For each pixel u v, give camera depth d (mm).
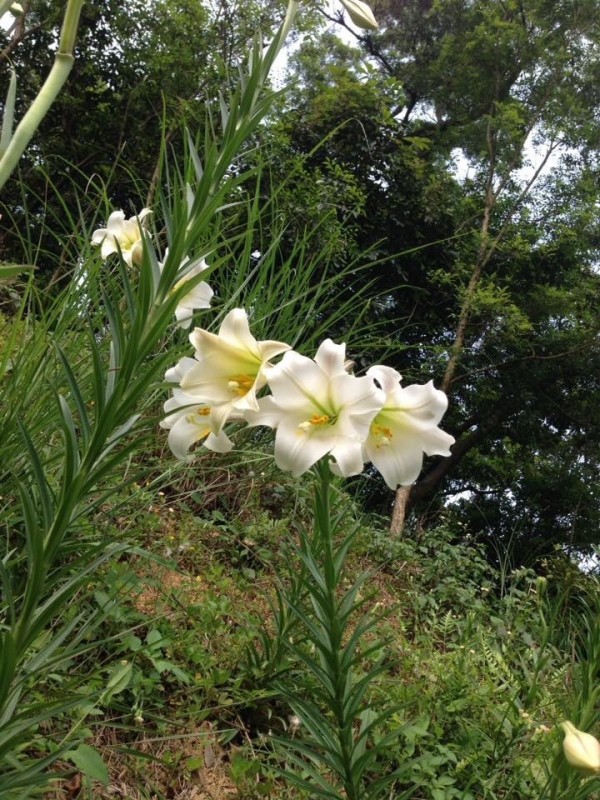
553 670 1617
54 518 657
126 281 690
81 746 945
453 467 7348
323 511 843
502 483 7754
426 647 1839
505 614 2299
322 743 958
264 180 3785
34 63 5891
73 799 1037
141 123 5742
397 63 8320
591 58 7023
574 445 7344
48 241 3486
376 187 6238
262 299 1822
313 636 916
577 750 834
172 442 810
